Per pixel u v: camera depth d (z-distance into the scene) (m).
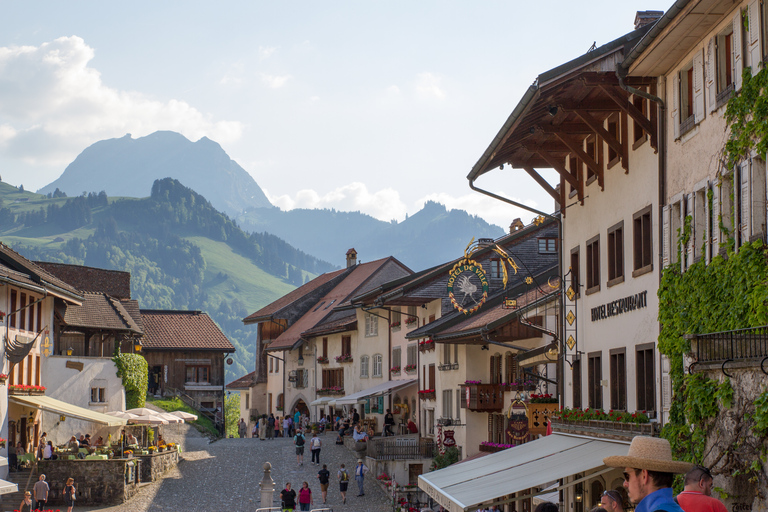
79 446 42.66
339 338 67.19
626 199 20.41
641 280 19.22
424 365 49.62
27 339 42.28
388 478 42.97
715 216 15.20
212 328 77.06
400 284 56.00
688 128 16.56
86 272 69.12
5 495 36.47
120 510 36.53
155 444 48.53
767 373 11.82
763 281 12.89
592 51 18.34
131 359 51.16
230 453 51.97
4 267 39.56
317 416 71.31
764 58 13.46
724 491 13.22
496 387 37.91
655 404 18.09
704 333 14.34
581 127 22.59
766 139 13.05
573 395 24.47
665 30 15.84
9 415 39.25
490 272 45.19
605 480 21.19
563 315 25.48
